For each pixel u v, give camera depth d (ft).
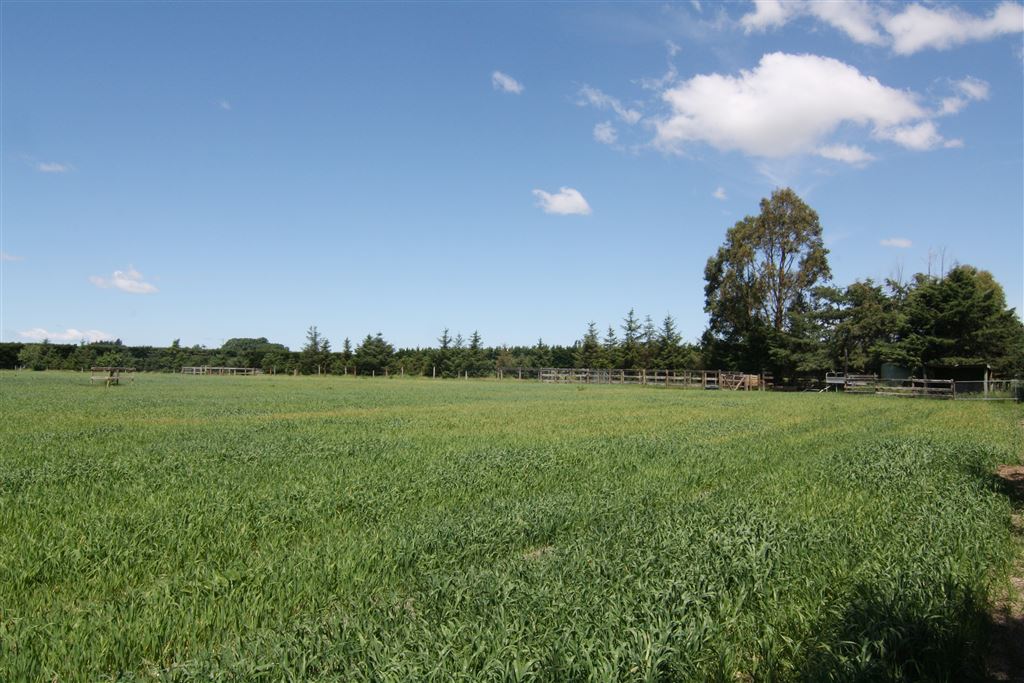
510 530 25.82
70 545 23.16
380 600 18.72
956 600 18.42
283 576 19.86
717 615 17.67
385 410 94.12
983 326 158.81
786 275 211.00
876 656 15.65
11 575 20.22
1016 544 25.84
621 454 48.52
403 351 323.16
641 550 22.88
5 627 16.67
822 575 20.68
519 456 46.37
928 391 149.89
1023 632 18.03
